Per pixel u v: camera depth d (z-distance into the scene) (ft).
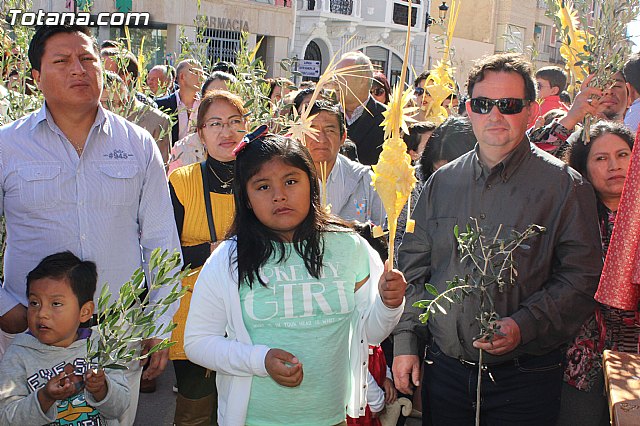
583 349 11.89
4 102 13.53
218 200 13.74
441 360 11.49
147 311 11.68
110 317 9.27
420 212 11.65
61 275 10.18
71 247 11.03
